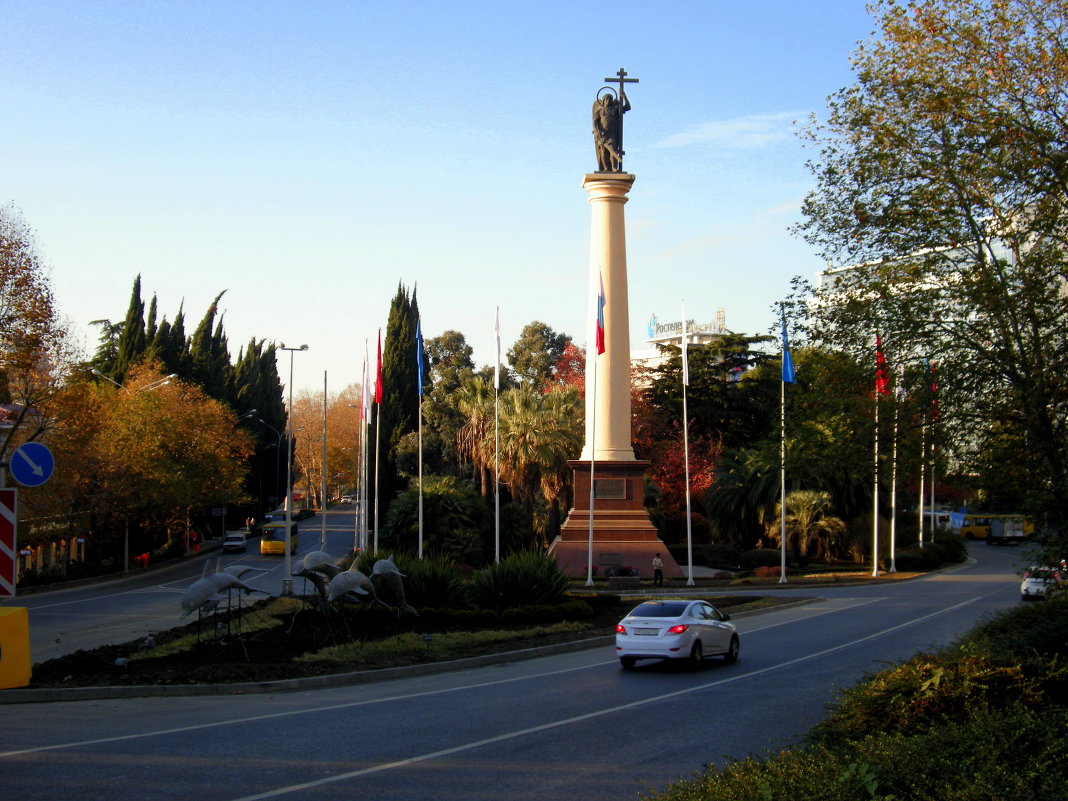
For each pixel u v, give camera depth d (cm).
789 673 2027
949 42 1722
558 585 3167
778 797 723
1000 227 1716
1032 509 1612
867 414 1752
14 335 3731
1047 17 1706
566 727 1435
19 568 5394
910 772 781
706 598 3916
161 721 1466
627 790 1072
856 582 4872
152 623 3122
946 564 6531
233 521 10162
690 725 1452
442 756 1236
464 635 2555
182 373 8150
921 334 1709
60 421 4366
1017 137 1689
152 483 6019
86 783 1080
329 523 11419
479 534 5197
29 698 1653
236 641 2308
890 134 1745
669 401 7538
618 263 5003
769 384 7475
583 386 6906
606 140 5047
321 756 1230
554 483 5725
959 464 1734
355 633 2542
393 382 8219
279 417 11262
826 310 1811
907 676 1110
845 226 1798
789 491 5922
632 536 4981
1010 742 854
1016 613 1532
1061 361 1623
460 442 6600
